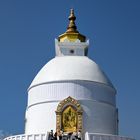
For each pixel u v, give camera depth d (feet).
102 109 223.71
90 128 216.54
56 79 224.33
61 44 246.47
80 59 239.30
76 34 252.62
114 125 229.25
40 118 221.46
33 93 230.89
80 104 218.38
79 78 223.92
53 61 240.12
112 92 235.20
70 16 262.06
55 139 188.44
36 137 203.72
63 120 215.31
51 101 221.05
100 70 238.27
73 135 189.47
